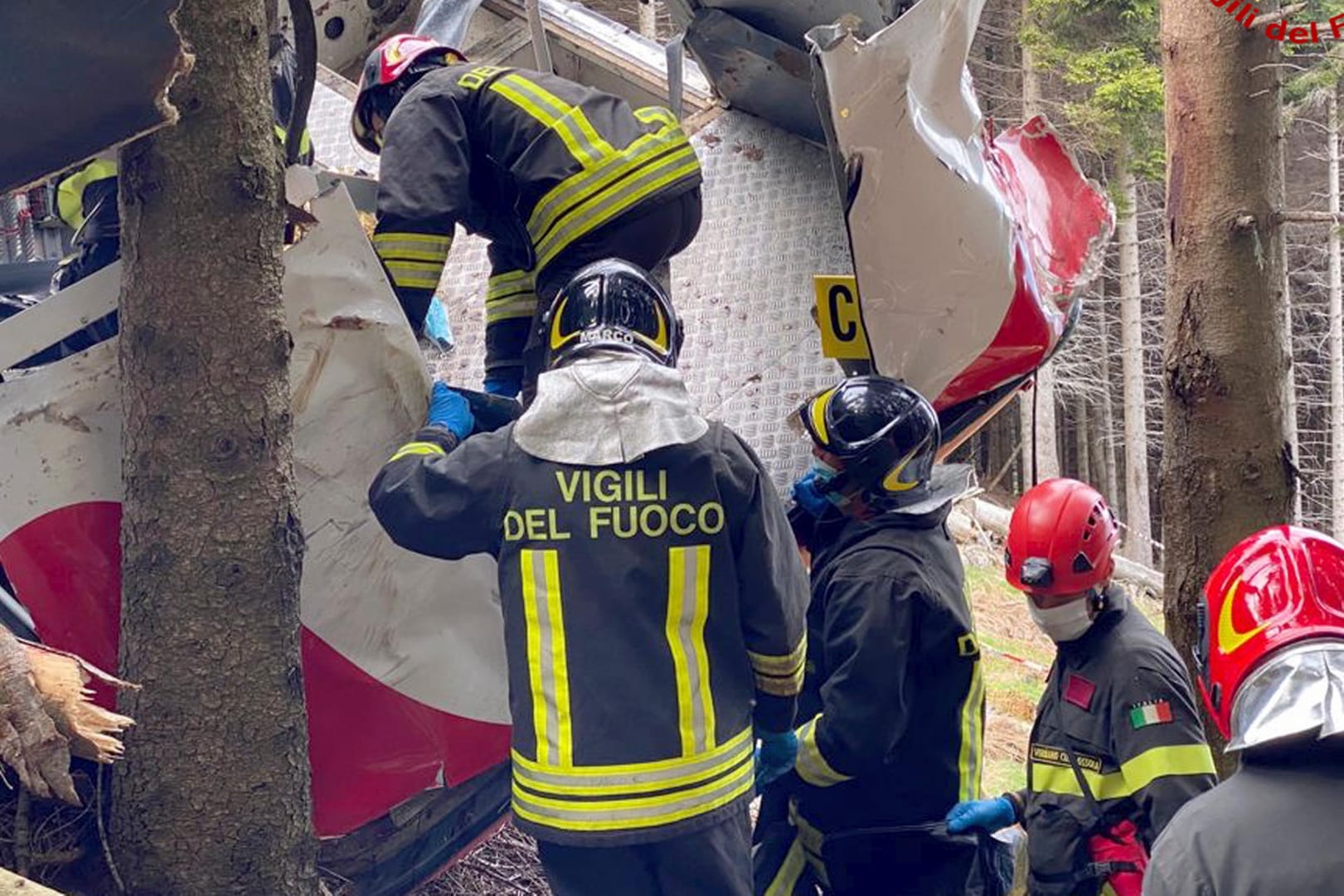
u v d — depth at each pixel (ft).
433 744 9.93
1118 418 95.76
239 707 8.52
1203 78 13.51
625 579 8.33
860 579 9.92
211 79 8.23
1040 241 14.44
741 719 8.64
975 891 10.43
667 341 8.88
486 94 10.51
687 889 8.35
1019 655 32.40
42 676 7.32
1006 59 72.69
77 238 10.50
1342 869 5.90
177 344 8.34
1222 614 6.58
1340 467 83.30
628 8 69.10
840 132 10.42
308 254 9.04
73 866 9.17
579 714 8.27
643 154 10.66
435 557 8.87
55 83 6.86
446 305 14.67
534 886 12.99
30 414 8.63
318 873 9.78
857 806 10.46
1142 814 9.45
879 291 11.32
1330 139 81.92
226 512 8.45
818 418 10.33
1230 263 13.47
